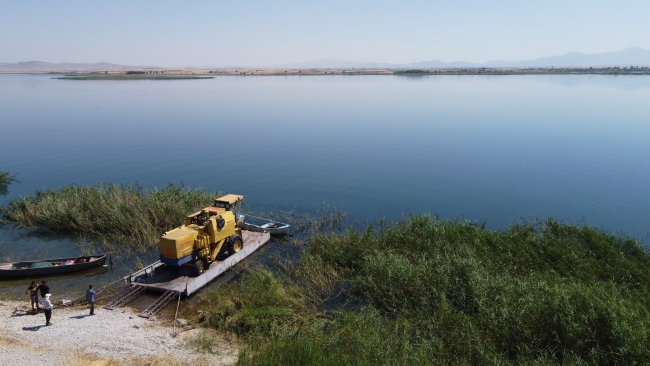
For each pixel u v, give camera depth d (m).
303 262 23.89
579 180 42.81
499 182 42.69
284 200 37.91
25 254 26.28
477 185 41.94
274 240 28.88
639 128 69.62
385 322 17.98
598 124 74.12
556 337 15.52
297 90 159.75
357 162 50.78
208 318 18.56
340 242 25.69
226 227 23.97
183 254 21.28
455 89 159.75
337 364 14.26
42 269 23.03
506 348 15.97
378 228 30.92
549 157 51.97
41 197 32.94
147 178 44.09
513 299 17.94
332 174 45.66
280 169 47.75
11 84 193.00
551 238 24.56
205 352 16.16
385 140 63.59
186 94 141.88
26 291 19.97
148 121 81.94
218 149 57.78
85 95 135.62
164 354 15.92
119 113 92.62
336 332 16.80
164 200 31.11
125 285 22.08
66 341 16.59
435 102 112.88
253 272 23.11
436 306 18.50
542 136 64.81
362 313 18.28
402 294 19.50
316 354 14.65
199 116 88.94
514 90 151.50
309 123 79.69
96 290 21.61
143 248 26.81
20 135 66.44
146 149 57.56
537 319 16.33
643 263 22.36
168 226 28.92
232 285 22.56
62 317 18.70
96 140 63.41
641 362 13.88
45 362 15.09
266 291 20.19
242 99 124.62
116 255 25.98
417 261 22.41
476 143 60.75
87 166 48.69
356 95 136.50
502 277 20.09
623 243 23.94
